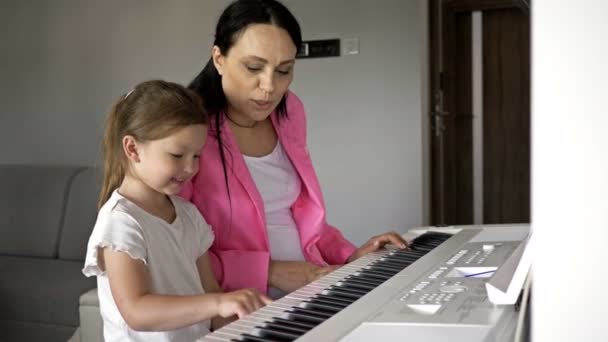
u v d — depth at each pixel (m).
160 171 1.19
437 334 0.68
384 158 4.07
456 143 4.62
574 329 0.48
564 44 0.46
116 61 4.59
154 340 1.21
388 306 0.83
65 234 3.37
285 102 1.46
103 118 4.65
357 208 4.14
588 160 0.46
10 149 4.89
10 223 3.47
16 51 4.82
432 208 4.37
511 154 4.54
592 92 0.45
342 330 0.74
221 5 4.30
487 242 1.33
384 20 4.00
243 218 1.34
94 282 2.93
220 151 1.33
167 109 1.18
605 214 0.46
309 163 1.49
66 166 3.61
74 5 4.65
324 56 4.12
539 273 0.48
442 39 4.52
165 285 1.21
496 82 4.52
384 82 4.03
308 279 1.32
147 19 4.48
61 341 2.86
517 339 0.62
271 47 1.24
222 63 1.30
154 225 1.21
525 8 1.24
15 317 2.93
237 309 1.00
